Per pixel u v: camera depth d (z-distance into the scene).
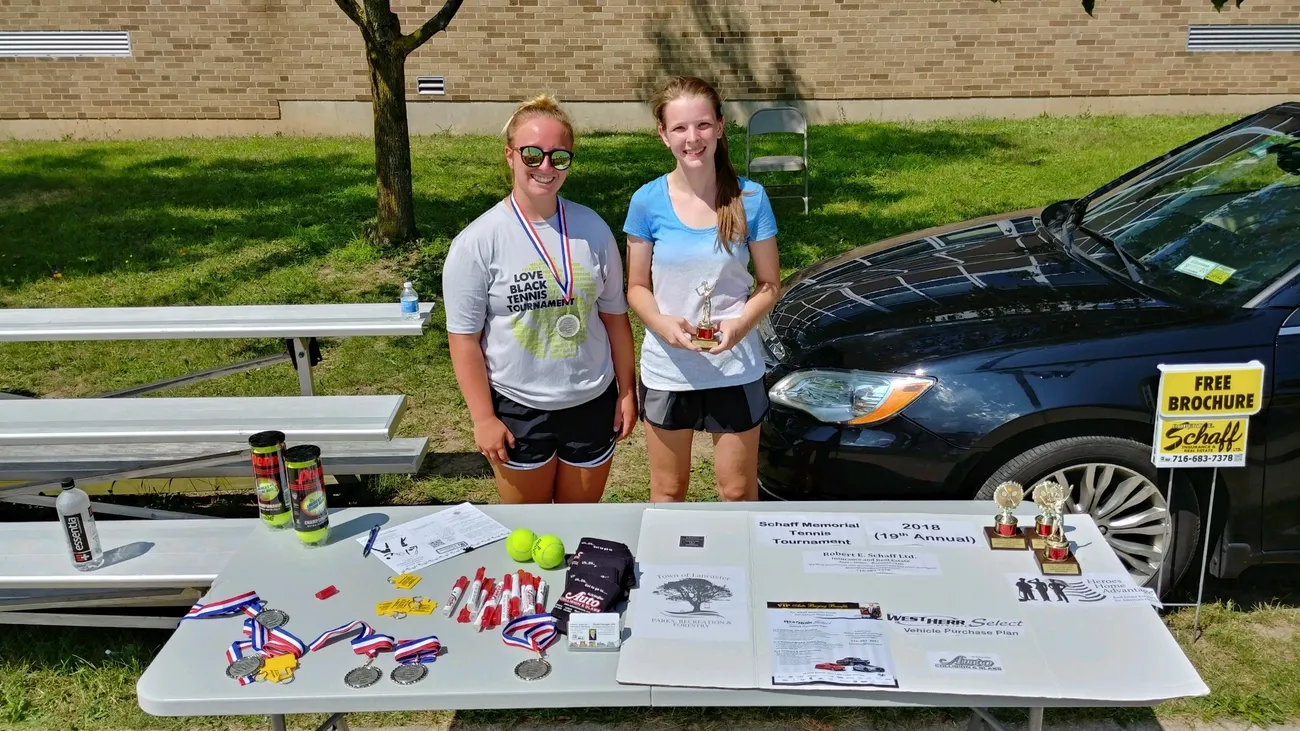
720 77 12.95
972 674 2.00
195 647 2.15
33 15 12.30
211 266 7.38
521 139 2.70
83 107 12.66
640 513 2.71
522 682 2.01
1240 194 3.89
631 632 2.15
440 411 5.27
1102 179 9.09
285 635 2.13
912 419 3.26
